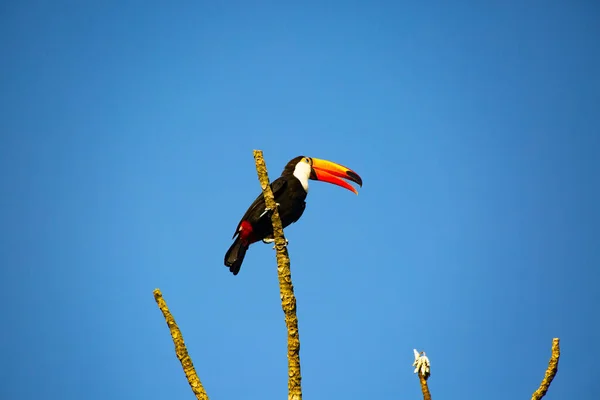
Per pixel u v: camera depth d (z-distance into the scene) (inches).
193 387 396.5
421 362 389.4
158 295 410.3
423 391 383.9
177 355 403.2
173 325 406.9
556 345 377.4
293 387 412.2
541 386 377.4
